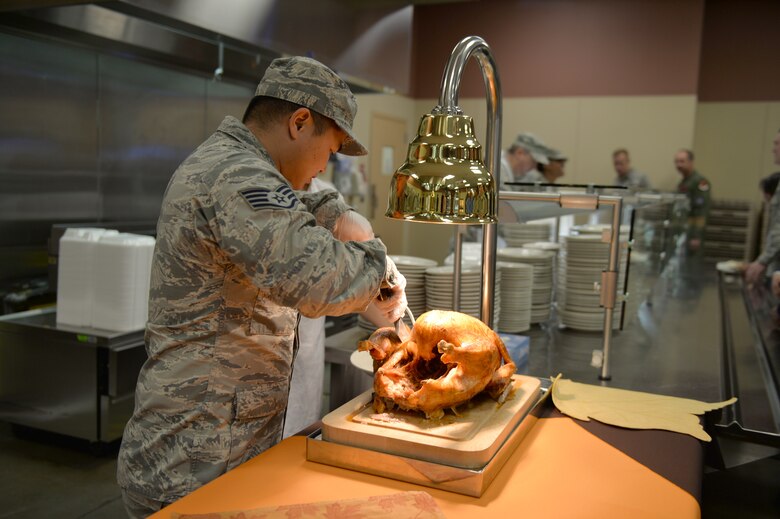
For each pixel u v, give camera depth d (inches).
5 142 121.4
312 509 36.1
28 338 115.4
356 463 41.8
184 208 44.1
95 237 112.8
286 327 50.1
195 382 46.6
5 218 123.5
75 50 131.5
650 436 48.5
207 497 38.1
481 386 45.8
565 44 273.0
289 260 41.0
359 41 108.3
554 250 97.9
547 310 91.4
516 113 283.6
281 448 45.6
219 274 45.7
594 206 65.4
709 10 280.8
